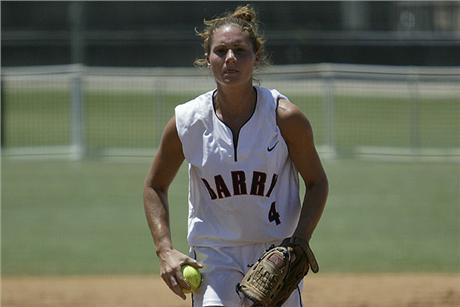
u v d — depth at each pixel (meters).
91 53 128.38
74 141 75.88
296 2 138.50
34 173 65.12
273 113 16.08
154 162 16.81
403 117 91.38
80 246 40.78
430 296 30.69
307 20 138.38
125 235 43.47
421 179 61.75
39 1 142.12
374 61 120.62
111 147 78.94
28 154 75.69
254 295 15.36
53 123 93.44
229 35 15.87
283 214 16.45
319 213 16.20
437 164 70.00
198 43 129.00
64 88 108.00
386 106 96.44
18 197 54.50
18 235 43.41
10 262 37.47
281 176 16.38
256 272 15.57
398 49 120.31
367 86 98.19
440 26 134.38
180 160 16.67
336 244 41.16
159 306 29.47
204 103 16.23
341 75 79.19
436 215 48.44
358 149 75.25
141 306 29.45
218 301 16.03
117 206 51.38
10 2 139.38
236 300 16.14
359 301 29.94
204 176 16.14
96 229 44.94
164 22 140.25
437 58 119.44
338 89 101.00
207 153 16.05
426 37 124.25
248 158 15.95
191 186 16.52
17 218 47.84
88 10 139.25
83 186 58.84
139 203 52.44
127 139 83.00
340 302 29.77
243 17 16.28
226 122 16.08
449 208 50.50
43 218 47.78
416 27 134.88
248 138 15.95
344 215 48.59
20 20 140.12
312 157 16.31
